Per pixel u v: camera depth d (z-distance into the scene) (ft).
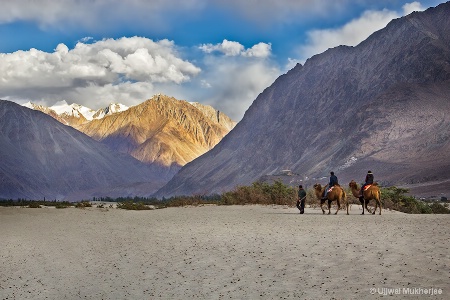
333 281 36.76
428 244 47.39
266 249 51.57
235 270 43.29
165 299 36.17
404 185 504.84
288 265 43.21
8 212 136.15
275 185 155.43
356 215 88.94
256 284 38.06
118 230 80.18
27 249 62.80
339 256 44.86
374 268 39.34
